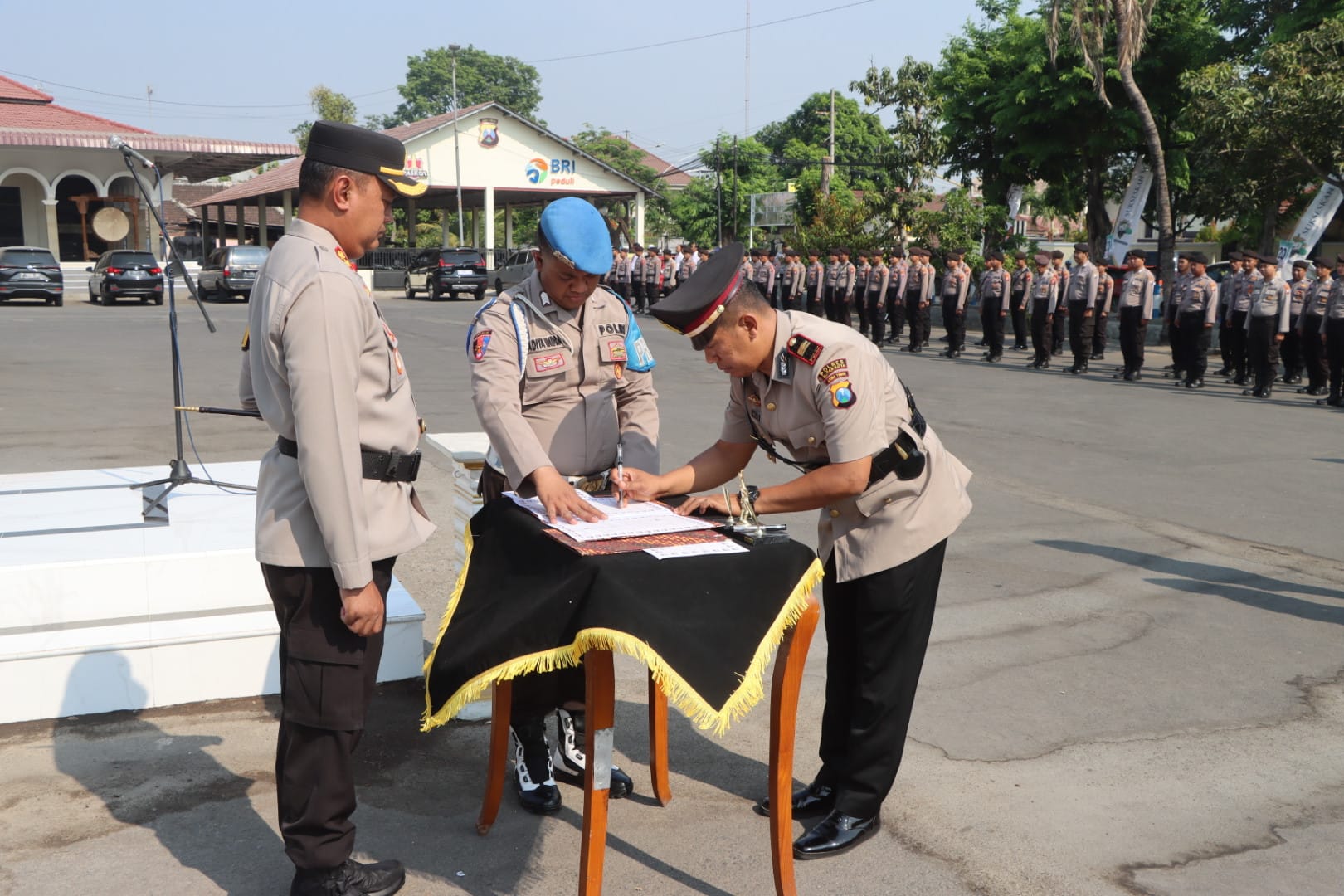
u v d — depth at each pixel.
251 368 2.53
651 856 2.91
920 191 29.12
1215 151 18.62
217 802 3.11
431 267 30.94
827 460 2.91
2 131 30.80
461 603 2.63
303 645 2.47
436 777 3.33
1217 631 4.83
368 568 2.37
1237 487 7.80
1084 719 3.87
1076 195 28.50
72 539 4.28
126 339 17.19
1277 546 6.25
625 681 4.17
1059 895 2.77
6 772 3.23
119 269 26.03
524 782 3.15
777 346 2.76
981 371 15.61
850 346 2.72
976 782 3.39
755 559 2.43
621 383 3.22
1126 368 14.77
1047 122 23.58
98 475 5.82
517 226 63.38
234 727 3.57
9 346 15.84
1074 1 19.16
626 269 27.38
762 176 45.84
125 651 3.62
